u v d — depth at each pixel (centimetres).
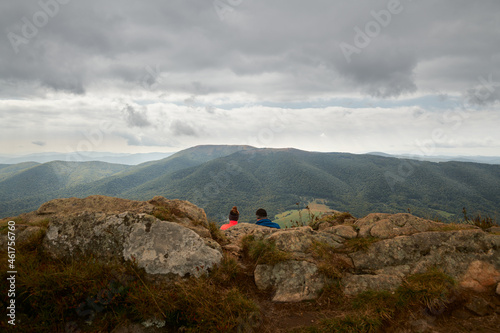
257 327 312
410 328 296
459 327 292
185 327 291
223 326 279
